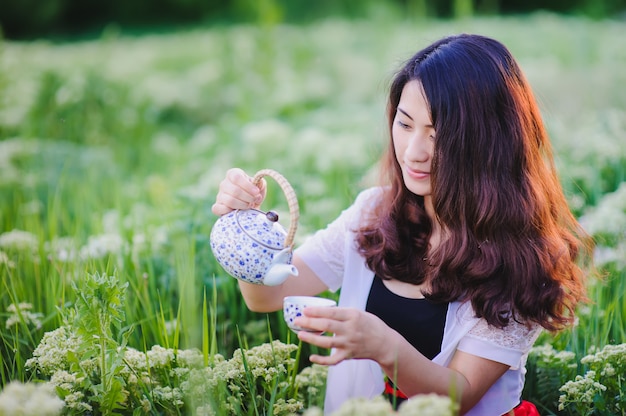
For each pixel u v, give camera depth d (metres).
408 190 2.00
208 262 2.67
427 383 1.65
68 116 6.17
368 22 13.42
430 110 1.77
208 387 1.65
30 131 5.52
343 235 2.11
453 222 1.83
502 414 1.83
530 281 1.78
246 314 2.55
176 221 3.01
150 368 1.91
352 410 1.32
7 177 4.01
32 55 8.41
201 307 2.40
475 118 1.77
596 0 14.87
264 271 1.67
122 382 1.75
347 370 2.00
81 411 1.67
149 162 5.50
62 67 7.59
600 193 3.75
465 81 1.76
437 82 1.76
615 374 1.95
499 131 1.80
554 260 1.82
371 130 5.53
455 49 1.80
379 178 2.15
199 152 5.70
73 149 5.18
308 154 4.75
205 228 2.96
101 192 4.26
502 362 1.78
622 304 2.49
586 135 4.54
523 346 1.81
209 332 2.33
